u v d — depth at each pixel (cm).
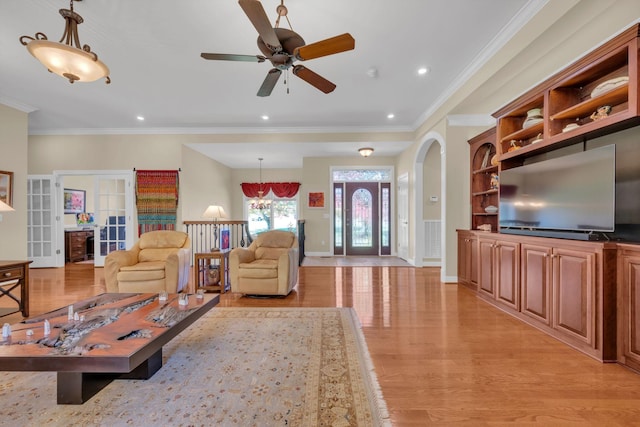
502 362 213
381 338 255
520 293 299
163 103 458
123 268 367
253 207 930
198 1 240
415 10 252
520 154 319
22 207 462
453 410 161
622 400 169
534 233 289
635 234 223
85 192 772
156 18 261
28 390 180
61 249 605
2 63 338
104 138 591
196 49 311
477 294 391
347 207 775
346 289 424
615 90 213
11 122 448
